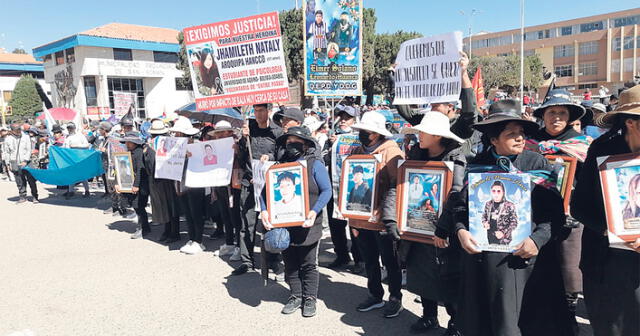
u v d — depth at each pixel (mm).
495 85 45781
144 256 5934
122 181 6906
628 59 63969
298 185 3787
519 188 2385
